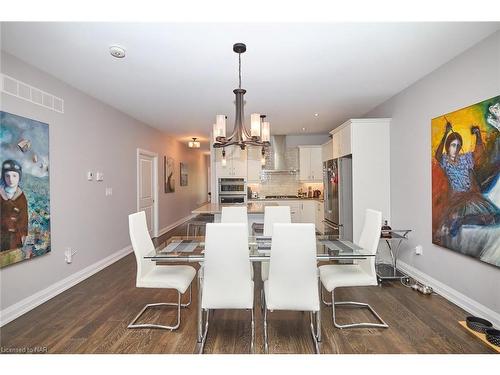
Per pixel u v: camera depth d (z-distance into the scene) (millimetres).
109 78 3111
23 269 2635
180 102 4066
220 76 3078
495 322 2291
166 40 2293
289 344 2121
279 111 4645
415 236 3400
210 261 2016
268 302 2043
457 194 2658
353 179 3998
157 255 2244
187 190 8906
